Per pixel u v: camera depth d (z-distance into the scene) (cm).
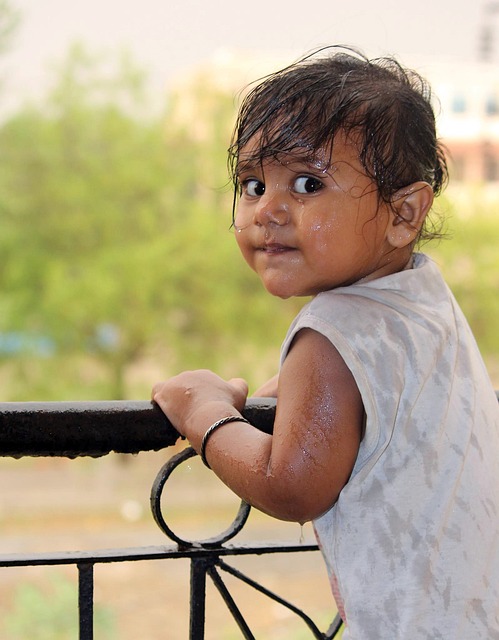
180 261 1670
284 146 113
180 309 1753
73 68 1752
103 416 117
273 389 142
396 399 108
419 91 124
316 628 134
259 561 1302
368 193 113
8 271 1716
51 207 1711
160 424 121
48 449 114
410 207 118
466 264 1780
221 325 1730
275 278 115
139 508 1612
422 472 110
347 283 118
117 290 1647
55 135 1712
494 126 2200
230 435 113
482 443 116
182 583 1164
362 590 109
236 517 128
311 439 105
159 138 1756
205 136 1769
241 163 119
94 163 1714
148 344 1803
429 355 113
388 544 109
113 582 1161
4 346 1756
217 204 1742
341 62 126
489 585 112
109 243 1727
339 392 107
